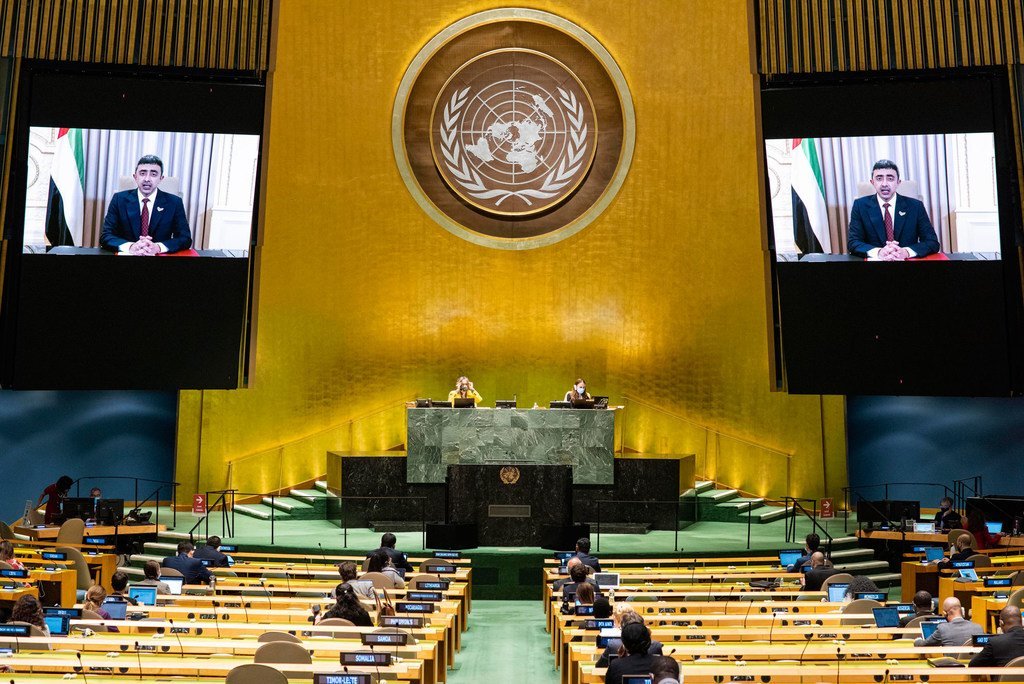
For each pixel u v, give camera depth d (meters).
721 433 20.23
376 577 11.45
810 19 19.05
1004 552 15.20
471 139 20.72
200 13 18.91
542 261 20.69
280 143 20.27
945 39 18.47
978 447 20.30
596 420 17.94
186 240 18.52
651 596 11.37
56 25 18.42
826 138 18.69
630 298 20.58
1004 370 18.03
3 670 7.32
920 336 18.28
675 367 20.44
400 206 20.62
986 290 18.08
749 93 20.27
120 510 16.28
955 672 7.35
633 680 6.53
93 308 18.23
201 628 8.91
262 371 20.16
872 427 20.98
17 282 18.19
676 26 20.58
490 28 20.72
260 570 13.12
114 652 8.10
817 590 12.22
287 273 20.23
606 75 20.67
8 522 19.38
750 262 20.25
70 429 20.08
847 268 18.50
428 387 20.50
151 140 18.50
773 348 19.81
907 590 14.56
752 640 9.16
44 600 12.20
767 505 20.06
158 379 18.42
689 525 18.86
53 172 18.22
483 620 14.23
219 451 20.03
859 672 7.46
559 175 20.75
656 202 20.59
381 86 20.59
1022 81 18.16
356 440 20.27
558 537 16.19
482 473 16.98
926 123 18.33
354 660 7.30
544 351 20.59
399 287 20.58
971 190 18.16
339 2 20.56
